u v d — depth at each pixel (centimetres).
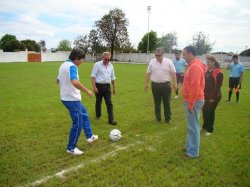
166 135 674
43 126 731
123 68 3569
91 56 7106
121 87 1552
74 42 7131
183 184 428
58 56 6462
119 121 803
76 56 526
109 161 506
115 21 6781
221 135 677
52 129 707
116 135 624
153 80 782
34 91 1339
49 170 468
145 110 957
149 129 725
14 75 2228
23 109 927
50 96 1195
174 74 787
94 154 542
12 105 990
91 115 869
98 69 764
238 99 1211
